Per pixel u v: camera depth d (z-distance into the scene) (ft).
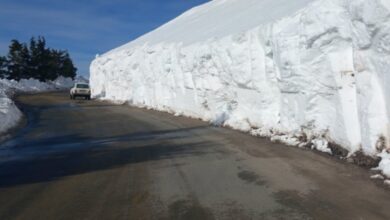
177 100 72.69
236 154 30.99
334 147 29.84
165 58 78.69
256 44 43.98
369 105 25.27
